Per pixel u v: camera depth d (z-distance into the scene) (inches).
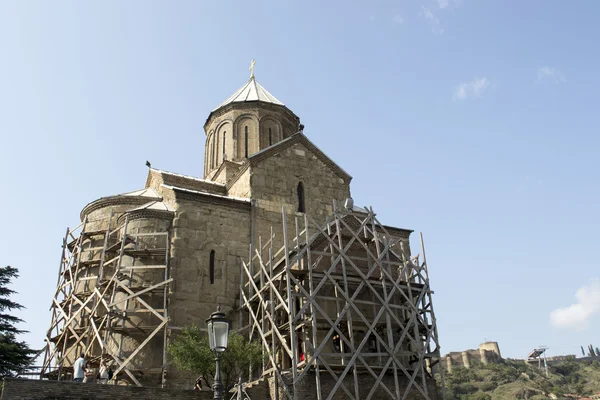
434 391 874.1
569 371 5000.0
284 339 798.5
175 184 1182.3
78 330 954.1
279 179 1150.3
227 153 1374.3
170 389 682.8
